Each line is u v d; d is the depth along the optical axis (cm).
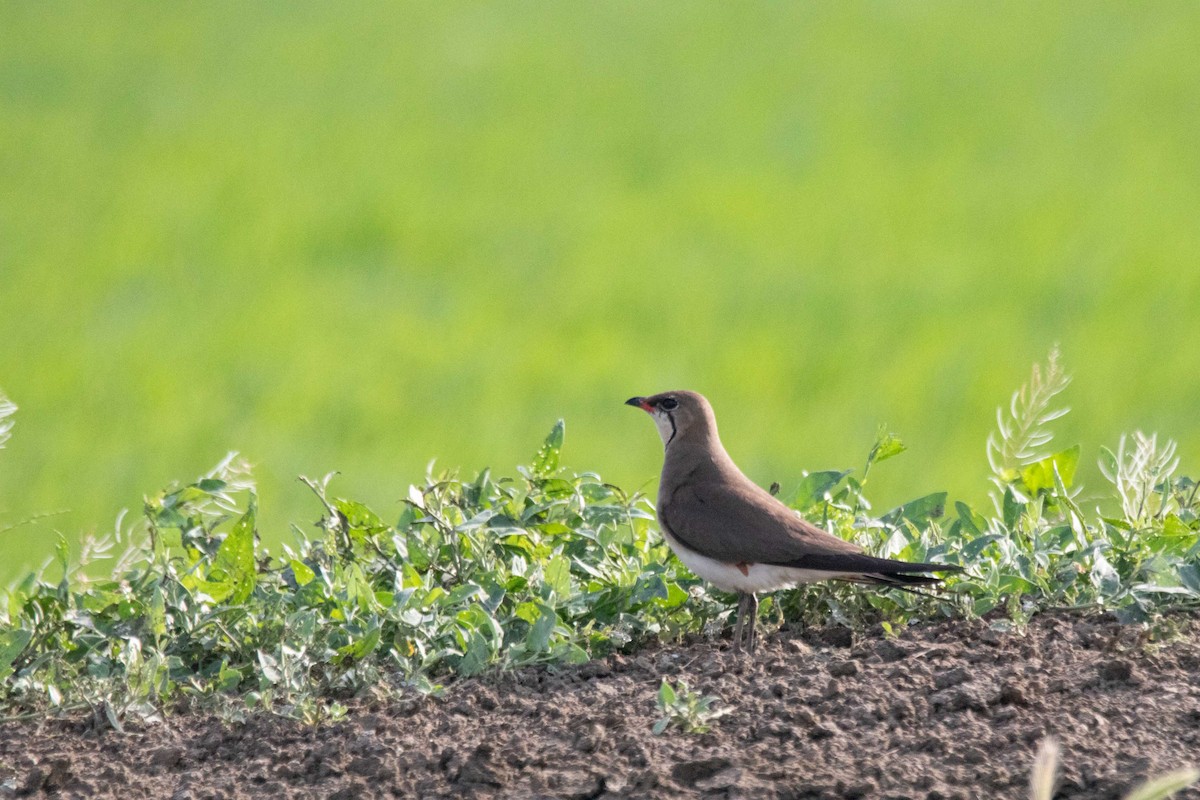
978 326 2047
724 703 578
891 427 1658
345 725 585
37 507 1438
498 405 1781
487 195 2867
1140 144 3100
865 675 595
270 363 1944
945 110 3425
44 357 1955
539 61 4006
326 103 3562
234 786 546
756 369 1886
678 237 2589
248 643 658
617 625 676
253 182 2894
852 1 4641
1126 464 791
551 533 732
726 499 689
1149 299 2155
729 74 3822
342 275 2400
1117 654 597
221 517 747
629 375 1886
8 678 640
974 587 672
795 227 2617
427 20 4478
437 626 648
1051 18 4297
